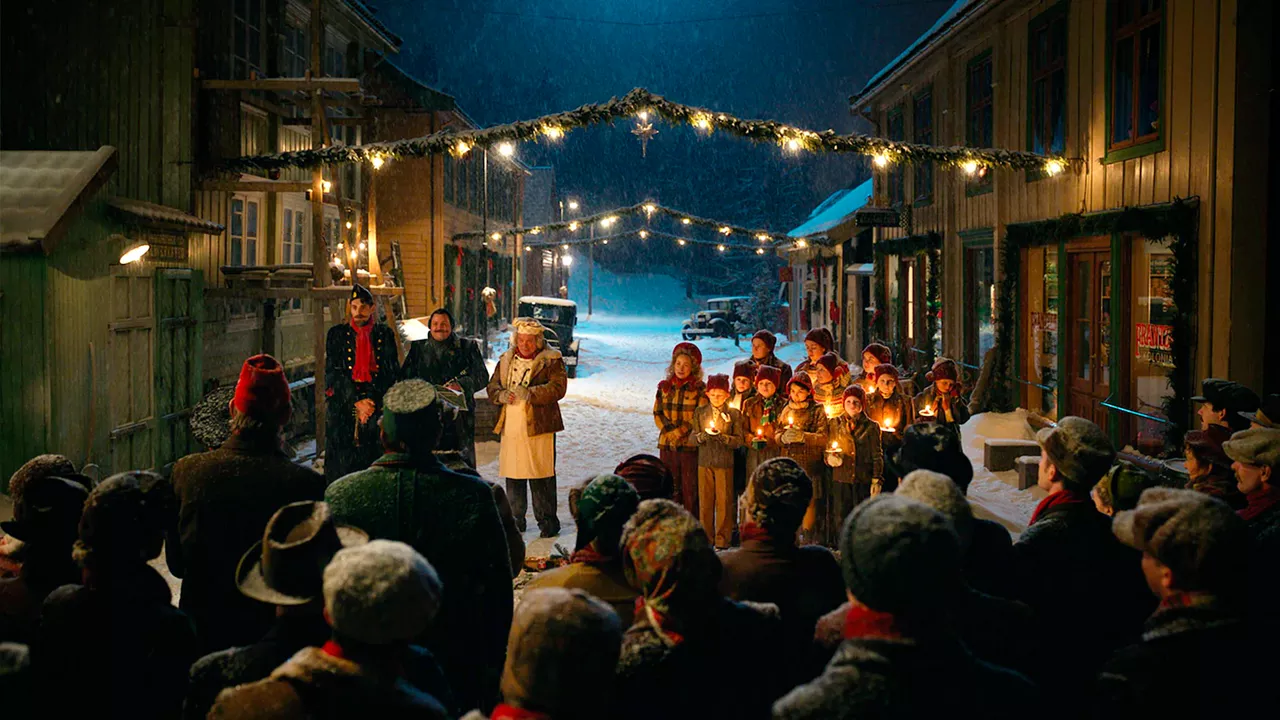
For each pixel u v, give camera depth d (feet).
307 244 53.93
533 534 28.89
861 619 7.13
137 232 32.58
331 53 59.98
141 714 9.41
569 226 91.04
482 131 36.58
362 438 27.55
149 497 9.89
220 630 12.14
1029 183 45.06
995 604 9.86
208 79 39.37
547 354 28.19
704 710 8.66
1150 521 8.38
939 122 59.31
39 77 37.52
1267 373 29.48
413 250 81.00
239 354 44.06
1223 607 8.17
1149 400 34.91
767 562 10.77
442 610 11.64
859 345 83.05
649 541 8.80
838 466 23.66
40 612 11.03
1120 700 8.13
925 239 59.93
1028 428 42.19
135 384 32.60
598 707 6.63
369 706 6.93
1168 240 32.42
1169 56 32.63
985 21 48.88
